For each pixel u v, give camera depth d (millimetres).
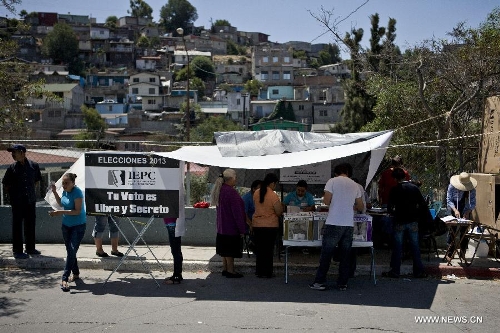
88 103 81000
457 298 7676
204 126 57656
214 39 130125
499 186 9938
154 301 7496
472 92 15289
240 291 8055
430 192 13031
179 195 8469
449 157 13867
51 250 10305
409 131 16688
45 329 6305
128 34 126188
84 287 8250
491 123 10188
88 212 8461
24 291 8008
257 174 11547
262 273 8891
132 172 8445
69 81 83062
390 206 8750
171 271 9391
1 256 9758
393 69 18750
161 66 109750
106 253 9867
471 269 8906
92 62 109688
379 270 9086
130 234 10953
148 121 67250
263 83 97250
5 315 6836
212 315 6852
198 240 10938
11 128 13273
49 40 102000
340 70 91875
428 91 16547
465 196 9664
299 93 80688
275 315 6859
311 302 7469
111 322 6562
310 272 9258
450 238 9641
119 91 85188
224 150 9336
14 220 9609
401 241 8727
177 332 6199
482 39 16031
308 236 8523
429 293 7941
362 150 8789
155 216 8406
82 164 9172
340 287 8094
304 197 10000
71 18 146500
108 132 58000
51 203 9117
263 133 10008
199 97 86938
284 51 99375
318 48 148500
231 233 8688
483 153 10367
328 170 11062
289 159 8820
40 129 62656
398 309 7137
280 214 8930
